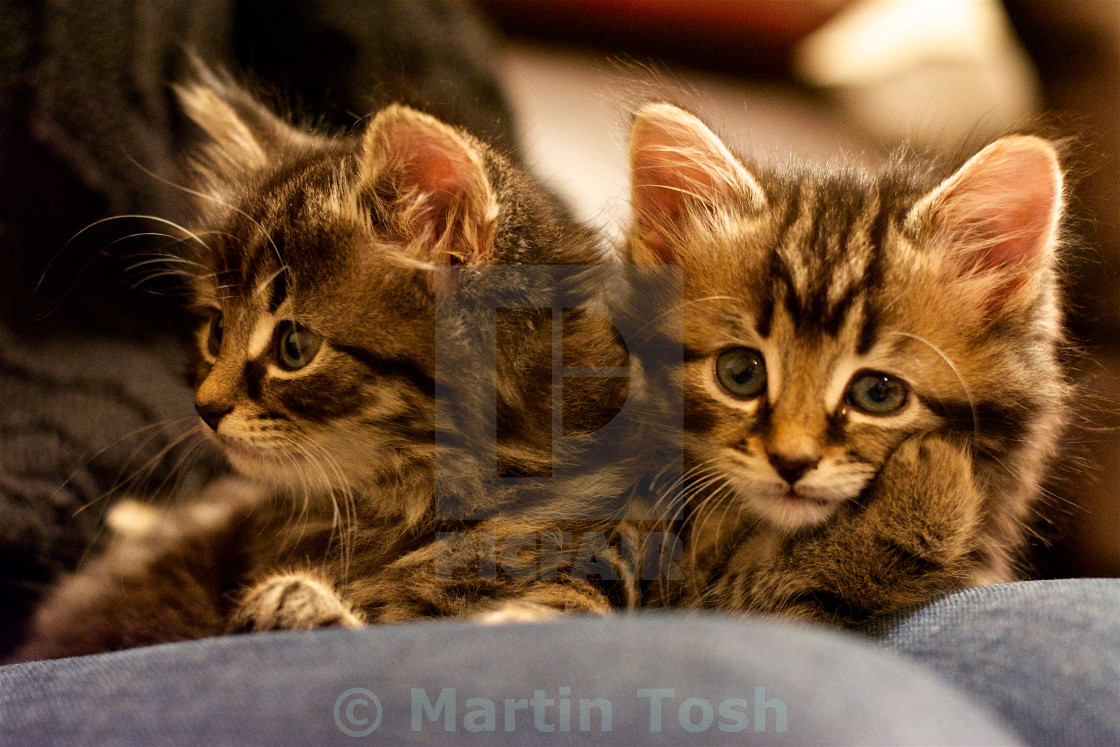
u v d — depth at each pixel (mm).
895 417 392
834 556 379
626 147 417
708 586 388
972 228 403
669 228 416
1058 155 396
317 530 402
